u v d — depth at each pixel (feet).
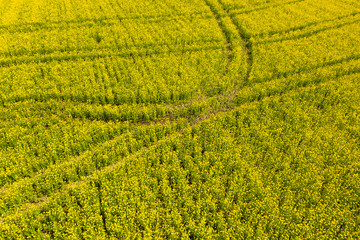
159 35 76.18
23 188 37.73
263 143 45.73
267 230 34.65
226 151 43.86
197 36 74.59
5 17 81.92
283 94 57.93
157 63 64.34
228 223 35.17
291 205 37.09
